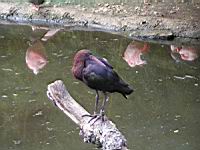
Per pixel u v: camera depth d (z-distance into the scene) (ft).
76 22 44.47
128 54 37.37
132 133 27.17
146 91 32.22
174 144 26.09
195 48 40.24
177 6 44.73
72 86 32.45
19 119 28.55
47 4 46.14
